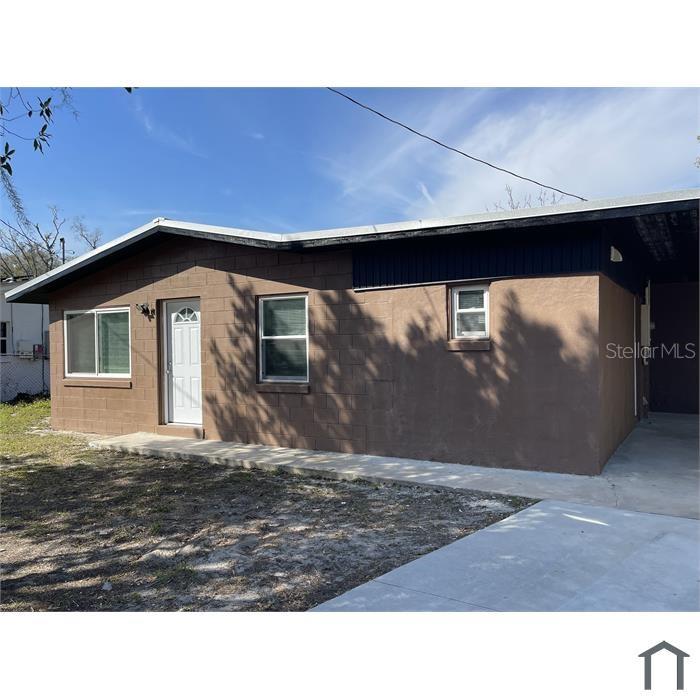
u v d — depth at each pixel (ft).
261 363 30.63
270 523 18.31
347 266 27.48
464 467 23.99
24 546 16.79
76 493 22.61
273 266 29.63
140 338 35.09
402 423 26.04
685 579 13.20
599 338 21.84
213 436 31.99
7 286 63.82
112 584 13.97
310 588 13.39
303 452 28.07
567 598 12.32
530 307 22.95
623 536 15.89
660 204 18.90
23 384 61.05
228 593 13.24
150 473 25.75
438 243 24.99
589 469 22.11
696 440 29.91
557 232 22.31
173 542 16.81
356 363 27.25
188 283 32.83
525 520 17.29
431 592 12.67
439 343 25.02
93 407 37.73
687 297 41.52
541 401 22.82
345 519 18.53
